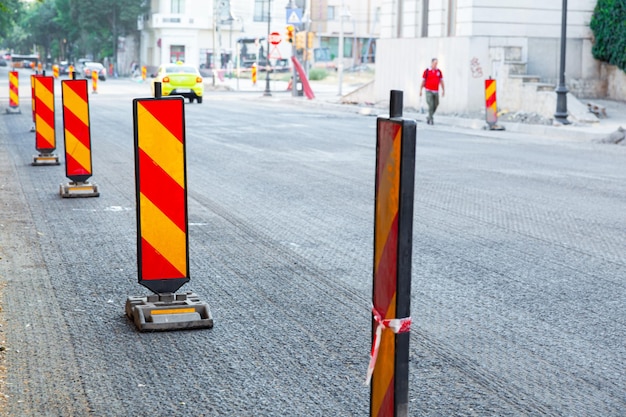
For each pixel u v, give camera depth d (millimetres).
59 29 141375
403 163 3471
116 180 14547
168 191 6801
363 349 6164
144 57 107562
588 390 5410
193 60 99312
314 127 27312
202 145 20859
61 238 9852
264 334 6504
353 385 5461
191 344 6270
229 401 5191
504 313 7082
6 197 12672
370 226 10789
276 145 21078
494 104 27891
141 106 6699
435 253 9297
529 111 30547
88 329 6590
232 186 14062
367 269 8555
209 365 5828
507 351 6133
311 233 10297
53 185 13922
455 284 8000
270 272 8406
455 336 6461
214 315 6984
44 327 6609
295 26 50938
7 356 5941
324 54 109688
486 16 32562
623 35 31891
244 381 5527
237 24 100188
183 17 97750
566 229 10703
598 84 33781
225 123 28641
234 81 78688
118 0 105438
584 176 15945
